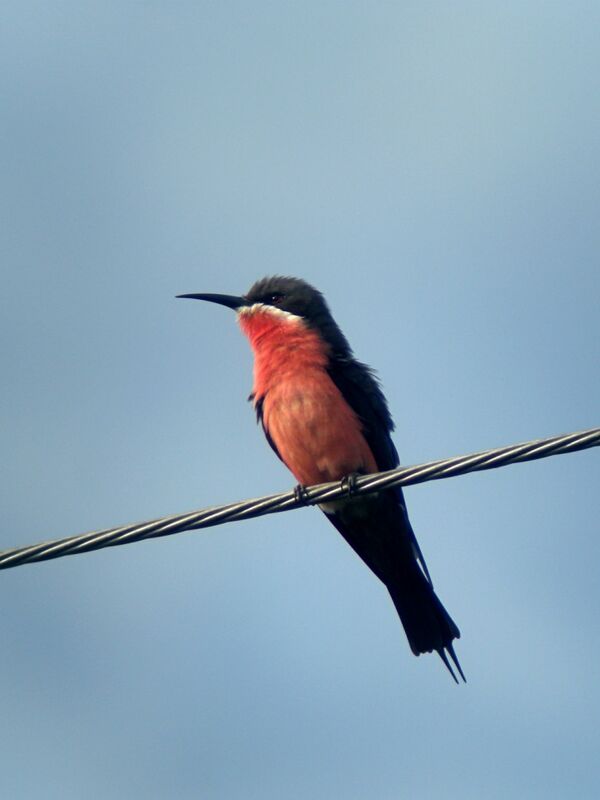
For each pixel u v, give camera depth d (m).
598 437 9.64
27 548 10.08
